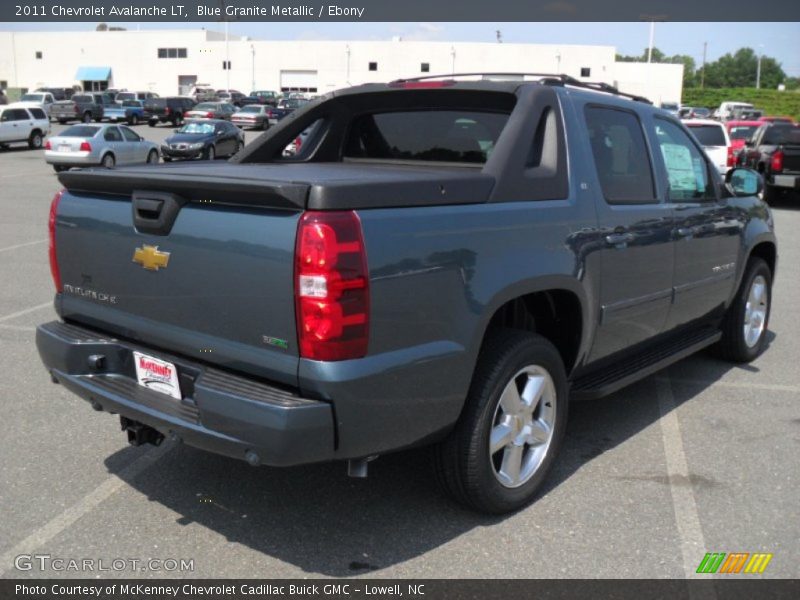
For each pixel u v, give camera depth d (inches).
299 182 108.3
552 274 138.3
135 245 128.2
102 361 136.8
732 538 133.6
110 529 134.1
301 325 107.7
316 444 109.0
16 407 190.1
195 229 118.8
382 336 111.9
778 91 3560.5
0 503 142.3
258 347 113.7
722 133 749.3
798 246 481.7
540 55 2957.7
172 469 157.6
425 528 135.3
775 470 161.2
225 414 111.9
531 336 138.2
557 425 147.0
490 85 153.4
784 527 137.7
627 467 161.9
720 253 202.8
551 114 148.7
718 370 231.5
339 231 106.5
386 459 162.9
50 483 150.6
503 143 136.7
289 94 2819.9
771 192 703.7
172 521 137.0
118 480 152.3
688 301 191.6
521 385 141.0
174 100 1990.7
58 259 146.3
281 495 147.0
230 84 3228.3
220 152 1128.2
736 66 7037.4
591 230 149.3
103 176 131.6
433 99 168.7
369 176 121.4
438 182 120.9
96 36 3334.2
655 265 172.2
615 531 135.3
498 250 128.3
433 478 144.3
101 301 137.7
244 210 113.7
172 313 124.6
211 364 121.6
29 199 653.3
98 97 1995.6
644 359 181.5
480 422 129.6
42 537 131.3
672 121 191.6
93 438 172.4
